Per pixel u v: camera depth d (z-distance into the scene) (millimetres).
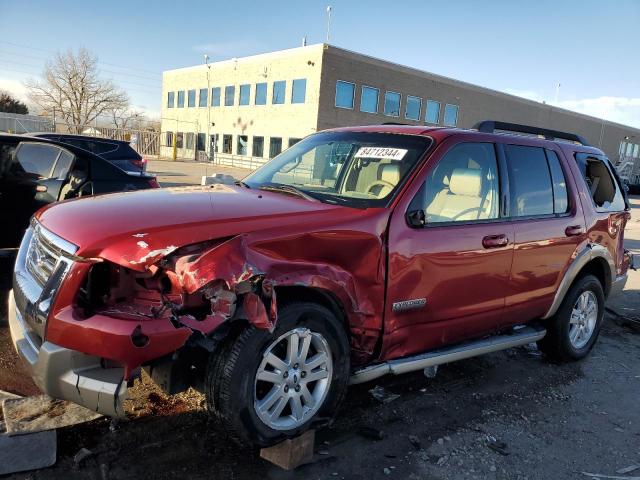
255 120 41000
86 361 2643
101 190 6852
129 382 2686
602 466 3383
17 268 3254
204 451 3131
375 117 38031
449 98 42250
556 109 51469
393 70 38250
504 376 4707
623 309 7336
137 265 2641
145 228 2766
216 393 2816
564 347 4988
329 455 3232
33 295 2854
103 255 2689
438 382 4438
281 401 3000
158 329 2582
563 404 4234
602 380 4805
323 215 3201
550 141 4867
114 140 12602
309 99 35719
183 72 49469
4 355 4102
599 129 57656
